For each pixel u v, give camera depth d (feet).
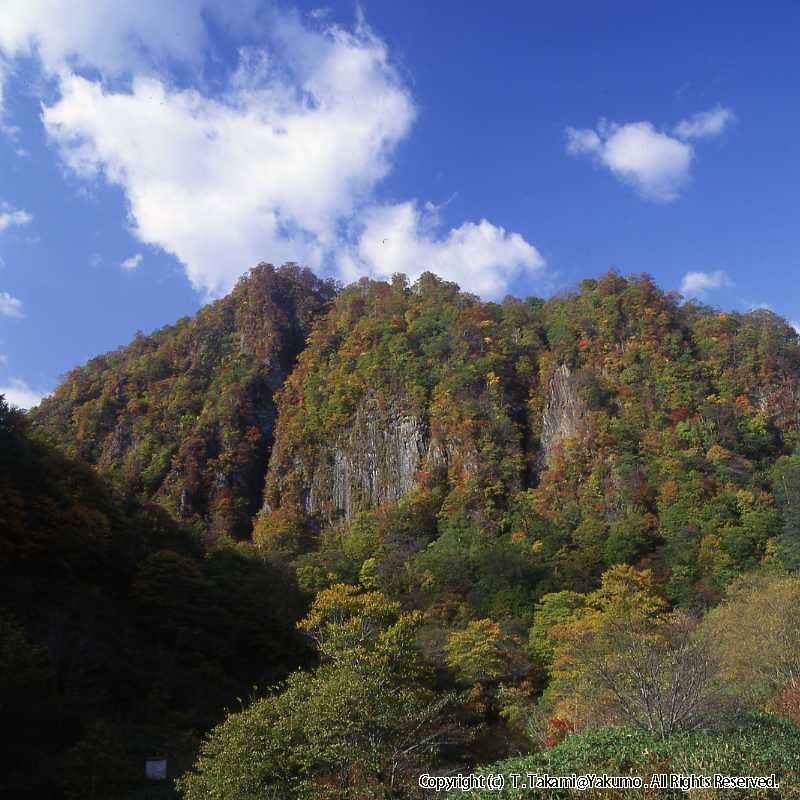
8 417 147.64
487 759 92.89
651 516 240.12
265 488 347.97
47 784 73.87
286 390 401.90
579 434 306.14
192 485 334.03
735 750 42.98
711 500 236.22
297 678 60.59
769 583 122.42
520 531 260.83
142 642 122.93
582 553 221.46
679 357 330.54
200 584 134.51
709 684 62.08
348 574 230.27
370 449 347.56
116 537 144.15
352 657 92.27
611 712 66.03
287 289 484.33
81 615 116.37
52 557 123.03
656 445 281.74
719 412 286.05
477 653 131.44
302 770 49.85
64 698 91.66
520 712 114.73
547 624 164.66
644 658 58.75
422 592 208.33
